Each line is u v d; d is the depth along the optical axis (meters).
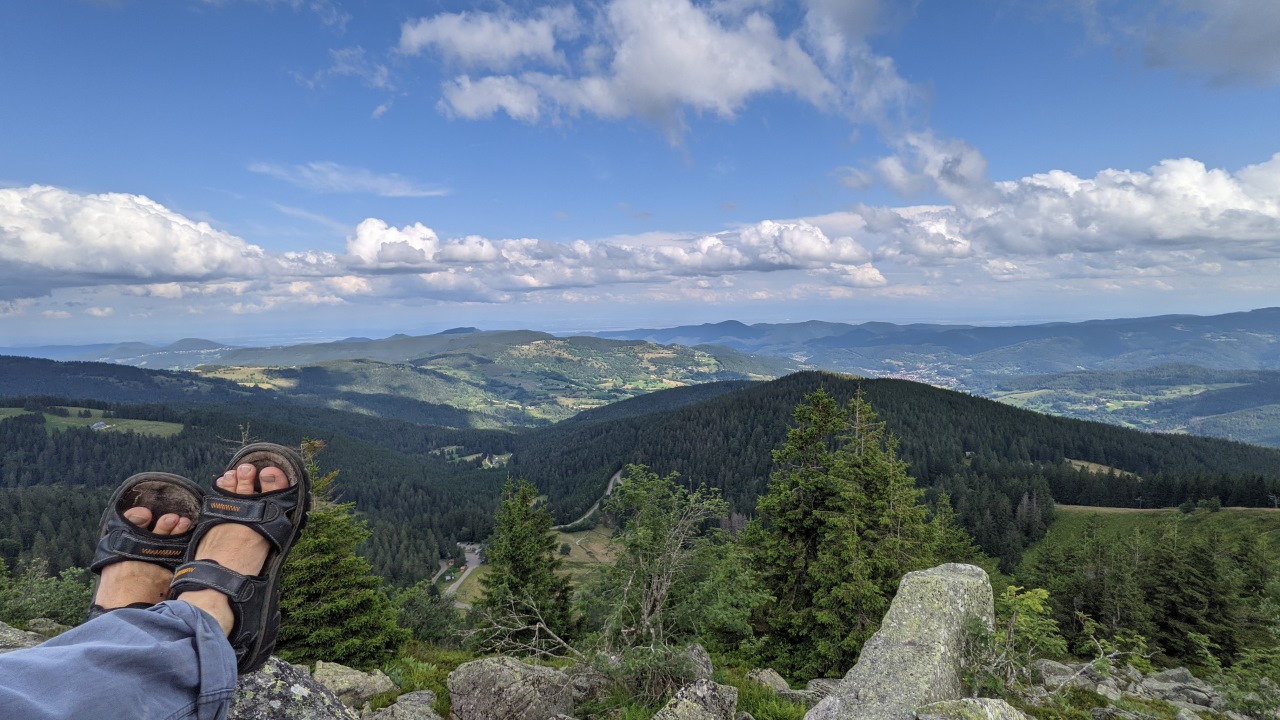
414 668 12.12
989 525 130.38
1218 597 46.66
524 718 8.77
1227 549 54.66
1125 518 138.00
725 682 10.66
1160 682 19.83
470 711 9.10
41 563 25.50
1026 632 9.45
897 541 23.77
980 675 8.14
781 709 8.85
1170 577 49.47
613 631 10.70
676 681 9.52
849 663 22.02
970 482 173.75
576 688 9.98
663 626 11.21
